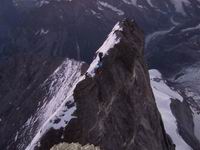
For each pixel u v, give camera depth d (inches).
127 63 1631.4
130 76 1616.6
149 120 1681.8
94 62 1578.5
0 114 2220.7
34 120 1945.1
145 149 1531.7
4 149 1882.4
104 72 1515.7
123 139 1453.0
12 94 2363.4
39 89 2249.0
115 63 1582.2
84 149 750.5
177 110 5654.5
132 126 1525.6
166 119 4970.5
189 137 4933.6
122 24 1775.3
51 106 1914.4
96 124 1376.7
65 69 2263.8
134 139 1507.1
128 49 1653.5
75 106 1393.9
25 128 1937.7
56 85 2155.5
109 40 1695.4
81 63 2212.1
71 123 1341.0
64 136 1314.0
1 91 2453.2
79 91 1434.5
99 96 1453.0
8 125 2075.5
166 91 6968.5
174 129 4731.8
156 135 1707.7
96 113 1403.8
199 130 6333.7
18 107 2198.6
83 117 1366.9
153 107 1782.7
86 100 1414.9
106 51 1582.2
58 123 1354.6
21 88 2379.4
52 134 1327.5
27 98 2231.8
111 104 1487.5
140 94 1673.2
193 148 4660.4
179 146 4350.4
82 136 1317.7
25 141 1808.6
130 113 1550.2
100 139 1359.5
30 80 2417.6
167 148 1836.9
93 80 1470.2
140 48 1814.7
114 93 1517.0
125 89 1578.5
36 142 1341.0
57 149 748.6
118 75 1555.1
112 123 1444.4
